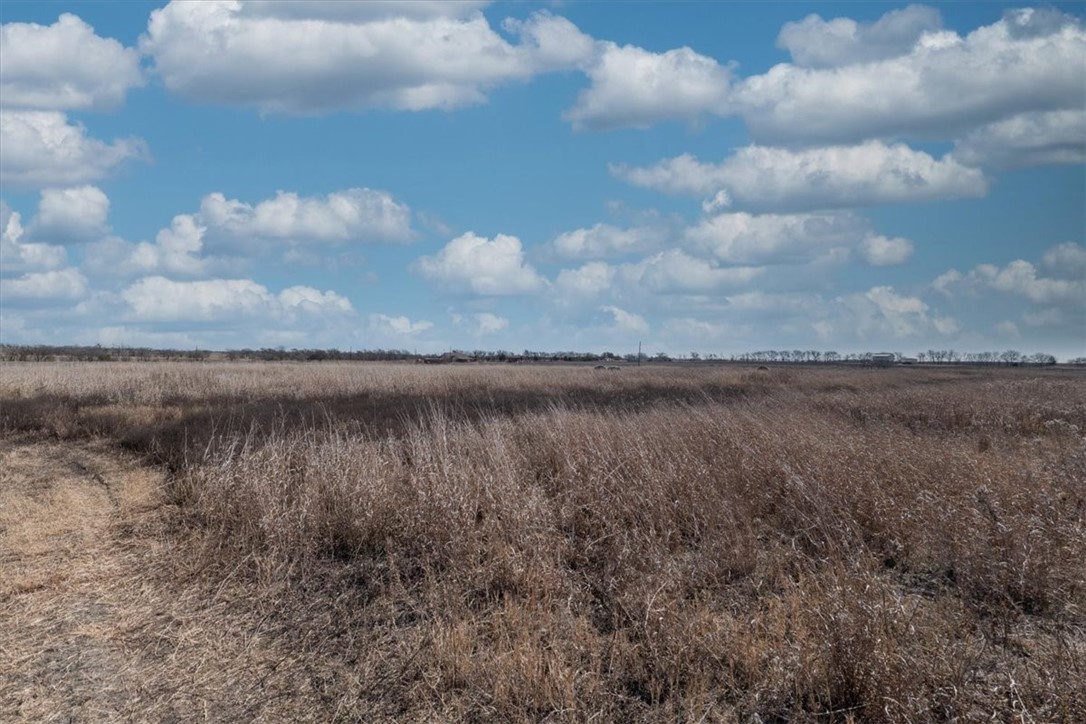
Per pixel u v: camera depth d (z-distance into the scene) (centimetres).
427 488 919
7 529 964
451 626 658
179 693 596
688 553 813
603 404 2167
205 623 717
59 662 643
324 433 1323
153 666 638
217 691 599
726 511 852
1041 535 719
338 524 905
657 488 912
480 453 1089
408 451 1179
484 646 633
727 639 603
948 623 603
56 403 1944
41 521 998
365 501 912
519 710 535
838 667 531
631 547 775
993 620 604
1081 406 1928
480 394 2603
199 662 645
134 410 1855
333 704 576
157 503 1081
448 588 725
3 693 594
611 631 657
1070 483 910
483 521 876
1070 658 529
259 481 973
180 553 888
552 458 1134
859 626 542
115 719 561
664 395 2658
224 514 952
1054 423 1612
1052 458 1118
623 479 958
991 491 844
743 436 1118
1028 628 621
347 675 616
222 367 3731
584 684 562
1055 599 658
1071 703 475
